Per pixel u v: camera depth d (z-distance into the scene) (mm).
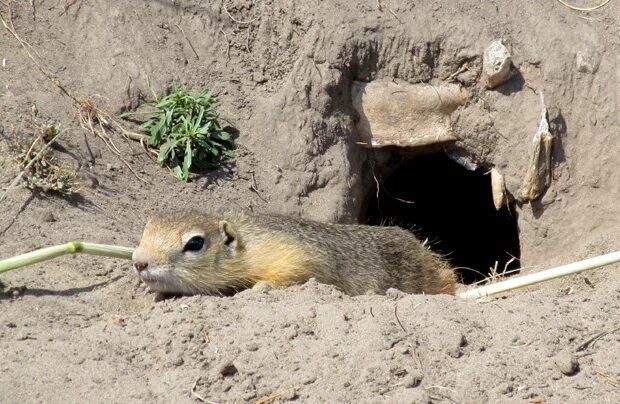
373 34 14914
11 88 12922
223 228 9992
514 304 9250
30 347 8266
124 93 13734
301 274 10188
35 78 13266
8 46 13500
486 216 18031
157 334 8586
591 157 14531
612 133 14469
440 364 8148
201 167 13664
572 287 12547
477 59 14844
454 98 15031
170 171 13344
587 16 15188
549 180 14633
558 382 7984
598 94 14586
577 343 8438
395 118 15070
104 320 9039
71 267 10031
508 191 15000
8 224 10750
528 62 14812
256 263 10086
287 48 14797
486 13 15102
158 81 14047
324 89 14586
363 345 8266
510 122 14812
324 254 10461
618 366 8125
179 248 9742
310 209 14039
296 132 14320
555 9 15195
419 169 17828
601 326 8711
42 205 11297
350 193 14508
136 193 12664
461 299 9227
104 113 13406
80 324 8875
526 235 14906
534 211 14750
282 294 9391
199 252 9836
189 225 9844
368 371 7984
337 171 14438
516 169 14812
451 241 18094
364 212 16016
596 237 13883
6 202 11055
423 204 18078
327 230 11062
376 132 15102
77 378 7863
